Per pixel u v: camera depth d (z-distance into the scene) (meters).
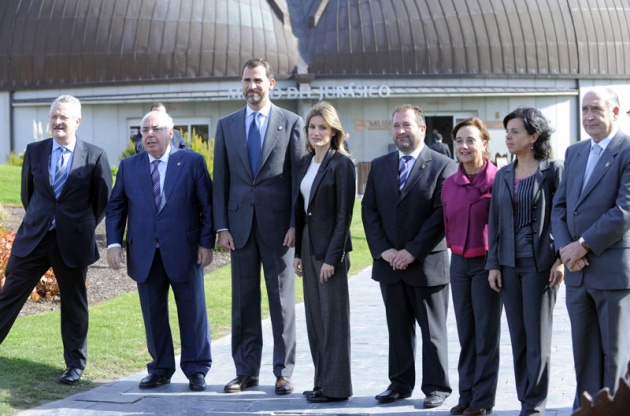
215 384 7.55
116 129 31.84
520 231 6.12
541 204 6.08
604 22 33.53
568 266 5.78
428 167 6.86
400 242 6.81
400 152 6.96
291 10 34.22
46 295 10.98
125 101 31.17
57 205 7.42
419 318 6.84
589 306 5.85
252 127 7.52
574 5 33.41
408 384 6.95
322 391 6.92
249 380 7.42
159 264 7.50
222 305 11.16
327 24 32.72
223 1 32.38
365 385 7.40
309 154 7.22
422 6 32.62
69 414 6.53
